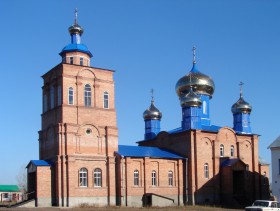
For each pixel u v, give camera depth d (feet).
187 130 239.09
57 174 201.46
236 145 255.29
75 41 225.56
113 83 223.92
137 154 224.33
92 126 212.84
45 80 226.38
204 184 236.43
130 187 216.13
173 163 235.40
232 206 229.86
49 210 172.04
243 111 273.75
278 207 156.66
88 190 205.67
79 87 212.23
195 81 265.54
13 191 434.71
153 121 279.69
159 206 213.25
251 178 256.73
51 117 215.31
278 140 208.33
